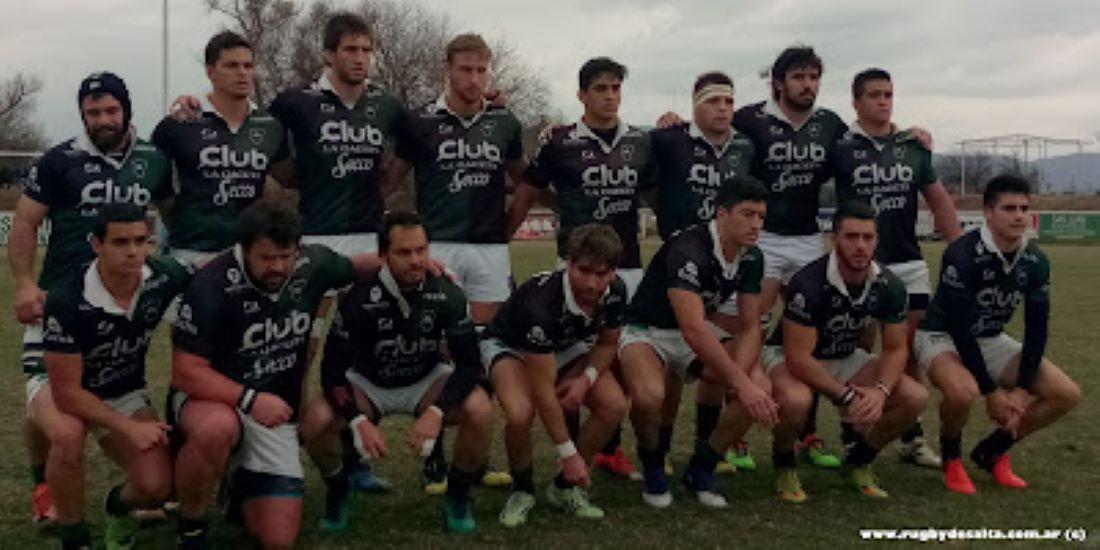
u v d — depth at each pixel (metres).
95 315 3.98
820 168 6.07
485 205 5.85
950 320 5.27
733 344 5.22
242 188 5.19
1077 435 6.36
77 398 3.99
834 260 4.99
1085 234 40.12
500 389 4.66
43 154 4.79
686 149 5.83
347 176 5.55
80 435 4.03
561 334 4.63
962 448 6.11
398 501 5.05
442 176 5.77
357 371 4.73
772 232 6.12
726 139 5.90
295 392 4.37
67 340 3.95
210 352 4.14
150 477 4.09
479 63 5.64
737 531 4.55
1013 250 5.20
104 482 5.32
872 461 5.41
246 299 4.13
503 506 4.98
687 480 5.25
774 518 4.76
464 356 4.47
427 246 4.36
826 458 5.82
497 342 4.82
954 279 5.23
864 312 5.05
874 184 5.95
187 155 5.05
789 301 5.04
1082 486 5.25
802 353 5.05
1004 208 5.11
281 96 5.54
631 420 5.03
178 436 4.17
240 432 4.16
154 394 7.80
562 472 4.86
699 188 5.81
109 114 4.64
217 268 4.14
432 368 4.79
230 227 5.16
